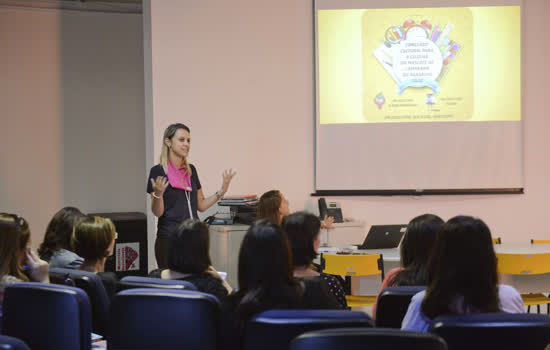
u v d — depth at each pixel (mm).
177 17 5473
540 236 5934
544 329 1605
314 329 1660
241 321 1871
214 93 5562
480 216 5883
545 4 5871
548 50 5875
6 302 2016
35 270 2359
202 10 5527
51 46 6586
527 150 5883
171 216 4121
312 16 5758
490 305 1776
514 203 5902
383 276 3748
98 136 6750
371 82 5750
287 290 1911
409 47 5742
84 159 6715
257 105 5668
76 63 6668
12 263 2201
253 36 5645
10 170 6496
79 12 6652
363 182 5785
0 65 6449
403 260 2559
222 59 5578
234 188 5613
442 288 1785
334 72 5738
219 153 5578
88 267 2758
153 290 1939
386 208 5828
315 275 2434
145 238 6066
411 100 5770
